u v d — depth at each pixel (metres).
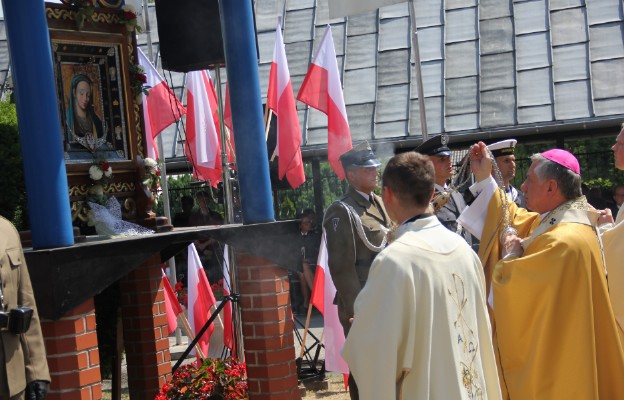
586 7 11.97
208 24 6.71
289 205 12.28
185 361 8.84
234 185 8.46
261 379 5.23
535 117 11.16
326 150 11.65
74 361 4.20
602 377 4.17
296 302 11.79
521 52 11.83
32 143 4.20
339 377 8.02
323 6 13.09
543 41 11.84
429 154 5.33
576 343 4.08
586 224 4.23
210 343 8.10
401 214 3.38
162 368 6.00
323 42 7.71
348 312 4.95
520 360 4.17
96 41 5.30
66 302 4.12
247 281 5.27
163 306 6.08
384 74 12.16
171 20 6.78
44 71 4.19
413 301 3.13
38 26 4.17
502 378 4.25
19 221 5.18
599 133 11.28
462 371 3.21
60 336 4.19
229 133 8.39
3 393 3.76
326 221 5.09
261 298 5.24
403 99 11.87
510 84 11.56
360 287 4.97
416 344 3.16
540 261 4.10
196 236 4.93
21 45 4.15
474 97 11.62
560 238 4.13
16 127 5.29
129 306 6.00
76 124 5.15
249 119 5.30
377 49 12.44
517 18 12.16
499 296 4.20
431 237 3.29
